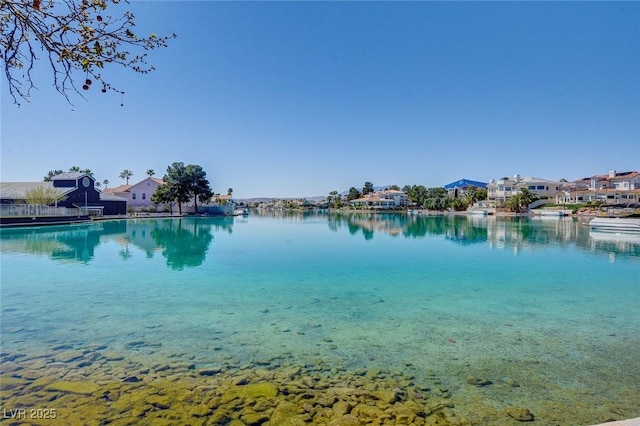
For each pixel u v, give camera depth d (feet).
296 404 15.25
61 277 41.65
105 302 31.37
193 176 193.98
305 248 69.21
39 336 23.22
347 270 47.01
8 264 49.52
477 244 74.79
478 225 128.98
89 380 17.21
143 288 36.65
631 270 47.01
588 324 26.13
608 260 54.65
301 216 228.02
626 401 15.85
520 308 30.17
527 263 52.54
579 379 17.85
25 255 57.16
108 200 162.71
